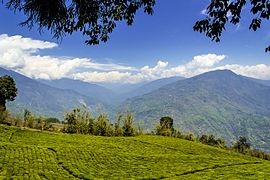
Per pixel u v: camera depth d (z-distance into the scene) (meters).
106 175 40.97
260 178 39.59
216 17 9.34
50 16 8.23
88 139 77.88
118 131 96.00
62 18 8.42
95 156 53.53
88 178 38.69
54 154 51.81
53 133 84.50
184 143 85.88
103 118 96.31
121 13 9.71
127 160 52.56
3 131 72.31
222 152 80.00
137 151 66.81
